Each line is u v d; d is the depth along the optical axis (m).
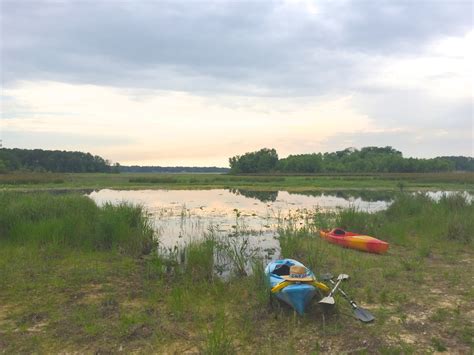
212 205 23.59
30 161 108.19
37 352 5.57
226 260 10.33
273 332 6.21
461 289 8.10
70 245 11.23
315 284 6.77
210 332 6.18
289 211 19.88
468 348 5.63
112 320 6.65
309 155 109.94
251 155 116.62
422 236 13.40
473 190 36.28
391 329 6.26
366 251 11.50
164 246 12.18
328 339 5.96
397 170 101.25
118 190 37.50
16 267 9.34
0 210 12.34
